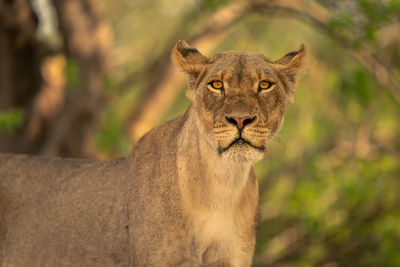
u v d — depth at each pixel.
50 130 15.73
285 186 19.00
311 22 16.31
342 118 19.67
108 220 7.13
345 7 15.16
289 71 6.82
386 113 18.56
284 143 6.98
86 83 15.23
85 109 15.10
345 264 18.78
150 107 16.36
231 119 6.14
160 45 21.95
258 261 19.09
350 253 18.88
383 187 17.58
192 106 6.77
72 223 7.38
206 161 6.48
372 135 19.28
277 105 6.47
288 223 20.66
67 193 7.51
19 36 15.34
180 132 6.78
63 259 7.42
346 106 18.66
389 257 16.23
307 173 18.30
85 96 15.16
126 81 17.98
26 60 15.84
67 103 15.30
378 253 17.66
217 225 6.55
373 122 19.09
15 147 15.66
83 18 15.55
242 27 20.33
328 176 17.72
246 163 6.51
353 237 18.39
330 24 14.58
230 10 16.25
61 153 15.30
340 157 18.05
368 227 17.39
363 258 18.31
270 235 20.50
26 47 15.70
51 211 7.54
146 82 18.97
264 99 6.35
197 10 17.81
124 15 23.33
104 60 15.66
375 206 17.61
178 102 22.17
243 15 16.42
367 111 18.34
